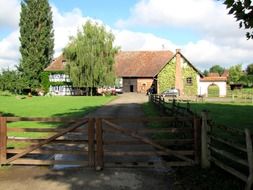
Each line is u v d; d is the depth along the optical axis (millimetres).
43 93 84375
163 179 9227
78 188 8602
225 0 9633
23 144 13977
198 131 10422
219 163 9641
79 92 80750
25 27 83812
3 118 10719
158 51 90750
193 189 8328
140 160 11039
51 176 9641
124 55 91438
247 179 7953
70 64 70500
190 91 72875
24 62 82938
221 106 38625
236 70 116312
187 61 72500
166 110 25125
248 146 7887
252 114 27844
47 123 21625
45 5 85000
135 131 10492
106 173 9852
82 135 16359
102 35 70188
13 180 9336
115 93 73812
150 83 84812
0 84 80750
